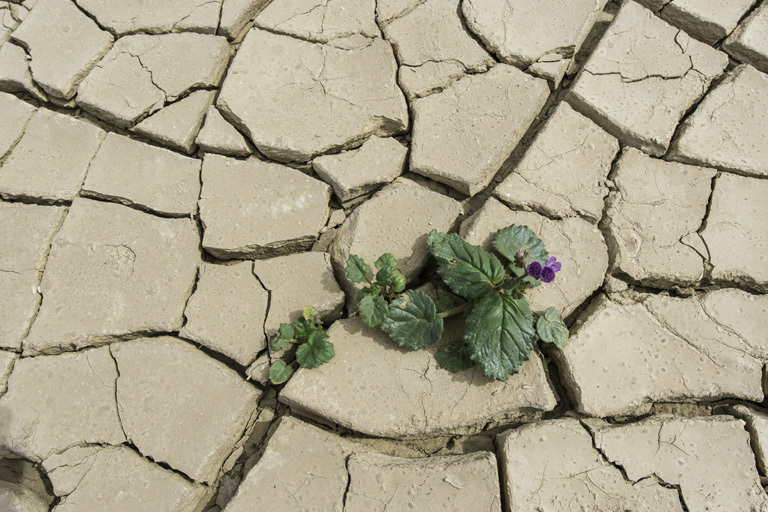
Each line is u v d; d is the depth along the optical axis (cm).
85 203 68
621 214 66
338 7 71
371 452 62
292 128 68
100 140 69
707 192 66
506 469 61
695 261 65
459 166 67
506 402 62
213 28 71
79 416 63
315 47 70
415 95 69
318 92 69
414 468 61
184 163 68
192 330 65
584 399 62
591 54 70
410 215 66
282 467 61
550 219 66
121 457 62
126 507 62
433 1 71
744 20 70
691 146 67
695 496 61
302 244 67
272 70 70
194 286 66
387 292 64
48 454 63
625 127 68
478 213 66
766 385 63
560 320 63
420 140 68
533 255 64
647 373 63
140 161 68
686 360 63
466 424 62
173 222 67
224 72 71
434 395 62
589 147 68
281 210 67
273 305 65
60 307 65
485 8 70
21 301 66
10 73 70
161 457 62
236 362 65
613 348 63
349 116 68
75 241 67
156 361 64
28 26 71
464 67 69
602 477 61
